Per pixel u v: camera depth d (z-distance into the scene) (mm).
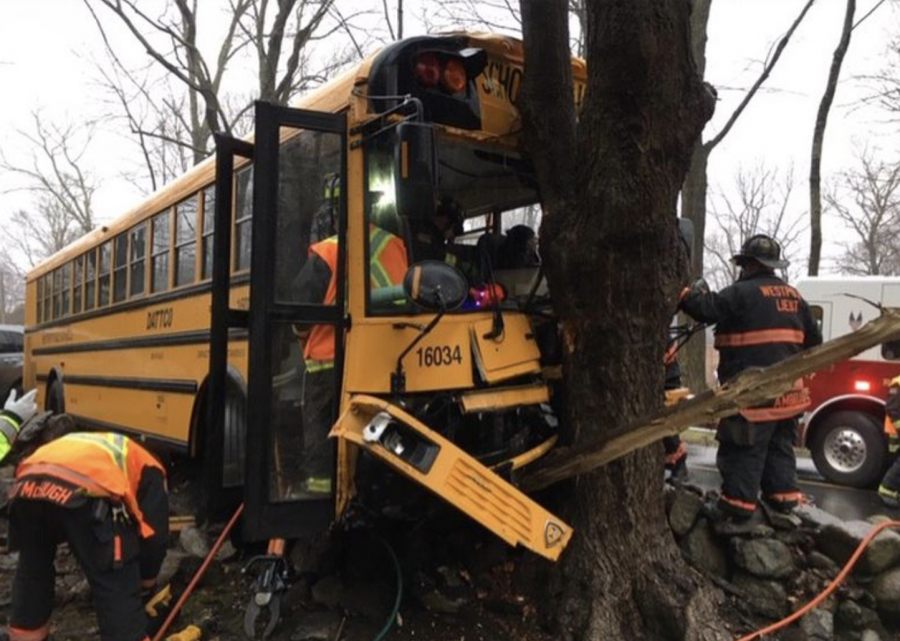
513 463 3914
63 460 3242
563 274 4008
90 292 9141
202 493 5562
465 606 4230
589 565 4000
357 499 3916
